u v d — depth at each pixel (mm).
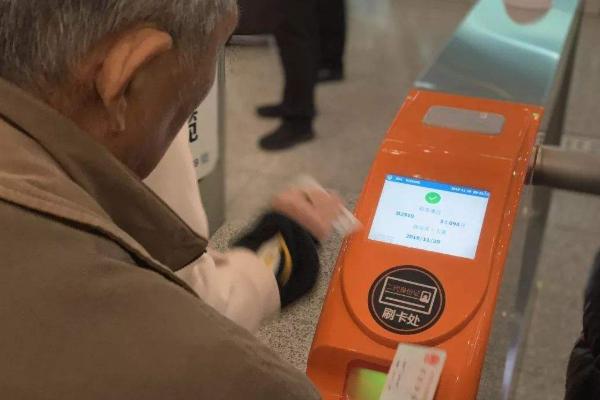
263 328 2154
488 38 1379
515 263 1344
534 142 1123
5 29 579
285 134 3377
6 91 591
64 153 610
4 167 577
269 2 3105
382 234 1069
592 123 3549
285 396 555
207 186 2545
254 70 3717
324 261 2289
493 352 1231
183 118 719
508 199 1053
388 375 960
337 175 3203
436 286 1021
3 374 516
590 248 2760
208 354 542
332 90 3758
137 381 522
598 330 1449
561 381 2256
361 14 4465
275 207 1220
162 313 553
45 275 543
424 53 4098
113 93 609
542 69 1280
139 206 665
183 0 619
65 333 529
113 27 587
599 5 4465
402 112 1157
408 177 1091
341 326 1033
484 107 1148
